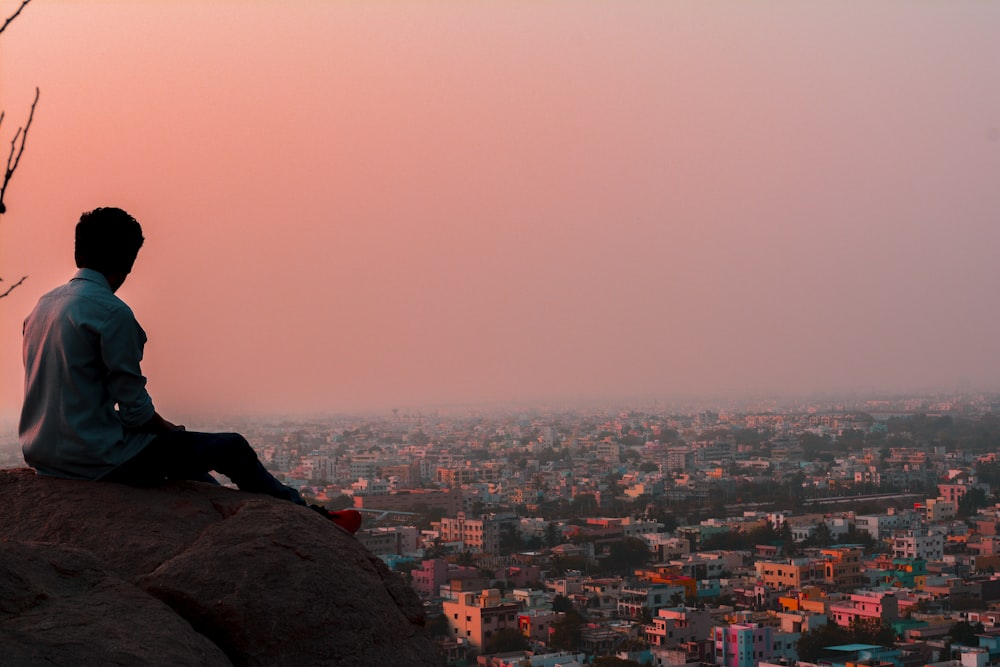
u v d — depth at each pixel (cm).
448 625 9994
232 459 805
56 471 773
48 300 779
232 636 666
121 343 766
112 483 777
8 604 588
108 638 587
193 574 684
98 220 790
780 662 9200
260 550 711
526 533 16650
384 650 720
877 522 17675
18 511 733
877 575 13450
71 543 713
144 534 726
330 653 694
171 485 795
